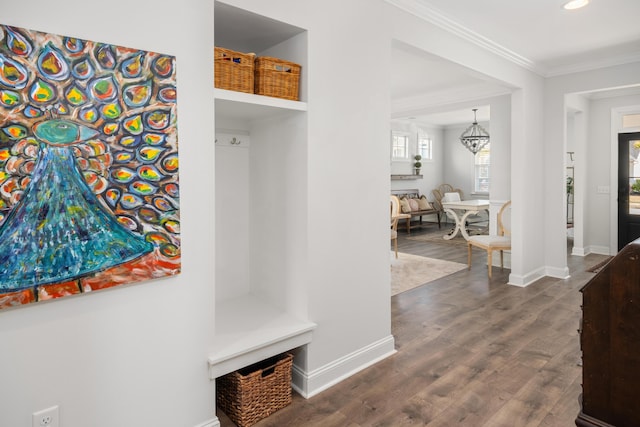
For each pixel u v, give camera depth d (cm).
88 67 156
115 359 169
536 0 295
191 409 192
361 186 263
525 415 218
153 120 173
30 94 144
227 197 268
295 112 235
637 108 597
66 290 154
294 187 240
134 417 176
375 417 217
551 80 490
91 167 158
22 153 143
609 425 89
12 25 140
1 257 140
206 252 194
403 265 570
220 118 259
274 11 211
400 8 287
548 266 512
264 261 269
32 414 151
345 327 258
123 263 167
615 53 424
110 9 161
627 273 85
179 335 187
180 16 180
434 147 1045
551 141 496
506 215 548
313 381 241
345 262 256
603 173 638
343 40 247
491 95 570
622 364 87
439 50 328
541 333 329
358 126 259
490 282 483
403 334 328
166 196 178
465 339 317
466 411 222
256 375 211
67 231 154
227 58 202
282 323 234
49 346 154
